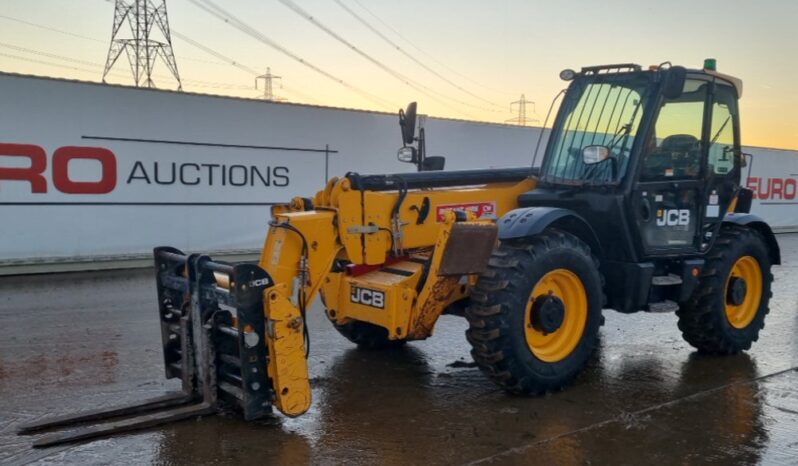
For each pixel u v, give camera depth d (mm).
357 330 5664
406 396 4625
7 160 9023
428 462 3578
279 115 11039
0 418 4117
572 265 4680
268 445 3758
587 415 4305
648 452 3766
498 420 4191
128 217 9938
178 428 3973
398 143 12289
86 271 9703
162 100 10023
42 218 9336
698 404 4543
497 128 13398
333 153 11633
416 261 4961
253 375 3922
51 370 5082
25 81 9023
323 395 4625
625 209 4945
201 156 10430
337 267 4988
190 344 4309
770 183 17688
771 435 4031
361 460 3588
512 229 4504
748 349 5938
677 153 5309
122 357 5441
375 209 4867
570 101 5531
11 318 6801
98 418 4074
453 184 5312
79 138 9461
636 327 6883
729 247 5652
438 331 6523
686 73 5059
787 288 9570
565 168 5352
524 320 4457
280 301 3881
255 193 10961
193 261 4176
